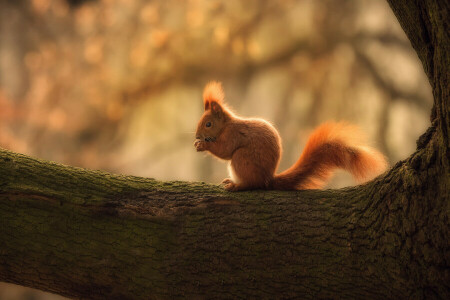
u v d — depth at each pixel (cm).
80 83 1311
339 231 673
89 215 680
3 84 1374
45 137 1321
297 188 688
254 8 1223
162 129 1340
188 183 686
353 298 671
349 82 1222
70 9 1460
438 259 666
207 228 678
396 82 1224
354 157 686
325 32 1223
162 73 1266
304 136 1214
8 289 1176
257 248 676
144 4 1289
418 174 668
